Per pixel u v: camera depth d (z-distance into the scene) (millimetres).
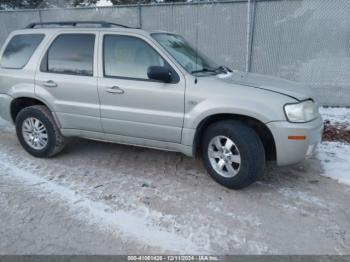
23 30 4797
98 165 4508
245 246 2799
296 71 7637
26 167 4441
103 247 2785
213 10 7816
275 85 3781
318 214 3279
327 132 5699
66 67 4375
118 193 3709
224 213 3299
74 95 4297
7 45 4875
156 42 3895
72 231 3004
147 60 3928
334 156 4727
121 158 4750
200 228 3049
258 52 7738
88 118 4305
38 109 4562
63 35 4430
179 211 3336
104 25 4395
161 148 4109
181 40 4637
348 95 7445
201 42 8109
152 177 4121
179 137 3871
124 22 8664
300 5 7223
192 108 3686
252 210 3355
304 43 7418
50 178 4098
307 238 2904
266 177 4121
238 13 7652
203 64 4281
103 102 4145
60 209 3369
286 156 3490
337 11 7062
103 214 3277
